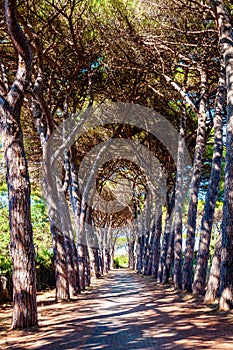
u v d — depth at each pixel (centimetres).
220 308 911
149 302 1218
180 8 1136
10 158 819
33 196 2312
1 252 1794
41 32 1175
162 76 1390
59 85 1411
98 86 1511
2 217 1938
